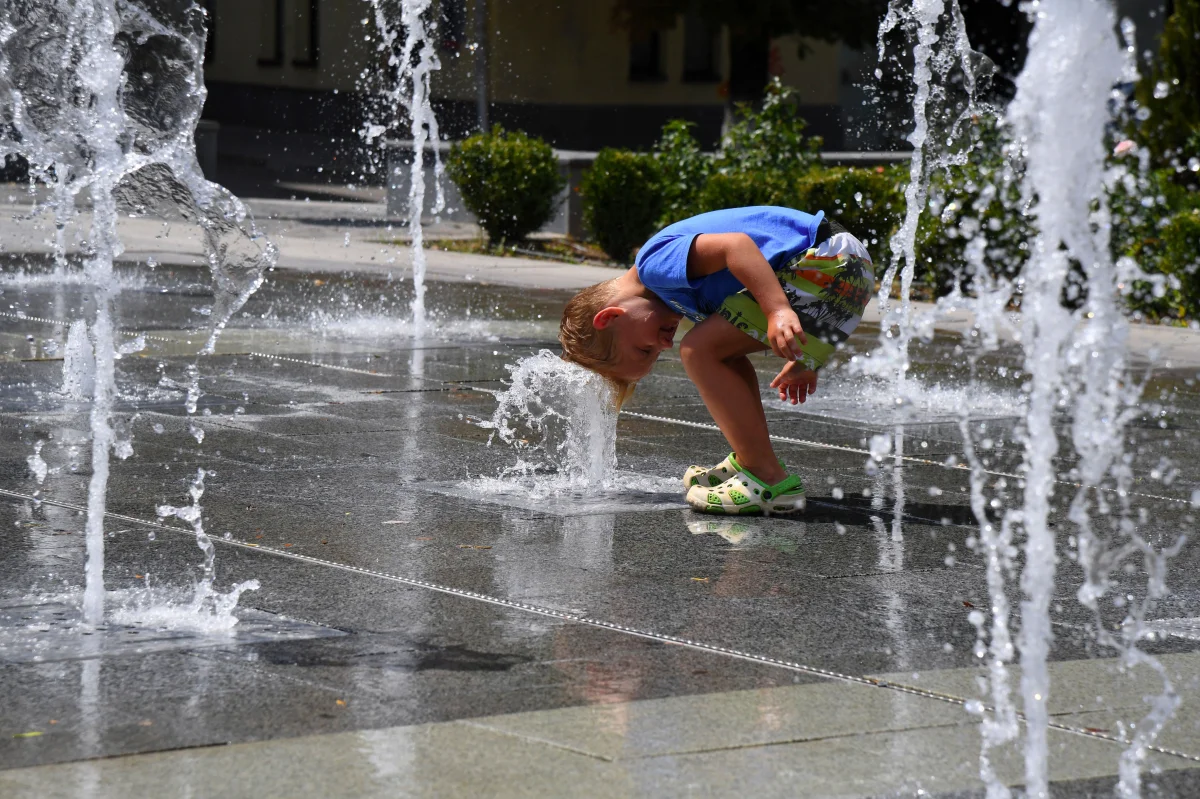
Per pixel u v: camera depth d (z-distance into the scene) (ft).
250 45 312.71
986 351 90.63
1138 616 38.24
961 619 37.40
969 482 54.19
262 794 25.49
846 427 64.80
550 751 27.81
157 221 157.17
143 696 30.14
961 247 114.83
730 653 34.14
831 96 283.18
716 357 47.24
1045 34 28.89
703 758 27.71
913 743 28.81
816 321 46.91
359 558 41.45
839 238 46.29
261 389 69.31
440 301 108.99
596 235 152.05
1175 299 108.58
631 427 62.95
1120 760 28.35
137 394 66.80
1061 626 37.22
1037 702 28.66
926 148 114.93
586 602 37.86
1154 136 133.39
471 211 158.71
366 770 26.66
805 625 36.50
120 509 46.16
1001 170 111.24
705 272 45.98
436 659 33.04
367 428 60.64
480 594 38.27
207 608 36.35
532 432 60.70
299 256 138.10
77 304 97.81
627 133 287.69
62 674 31.32
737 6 223.10
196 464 52.95
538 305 109.09
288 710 29.55
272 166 255.50
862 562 42.70
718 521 47.14
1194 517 49.55
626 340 47.52
